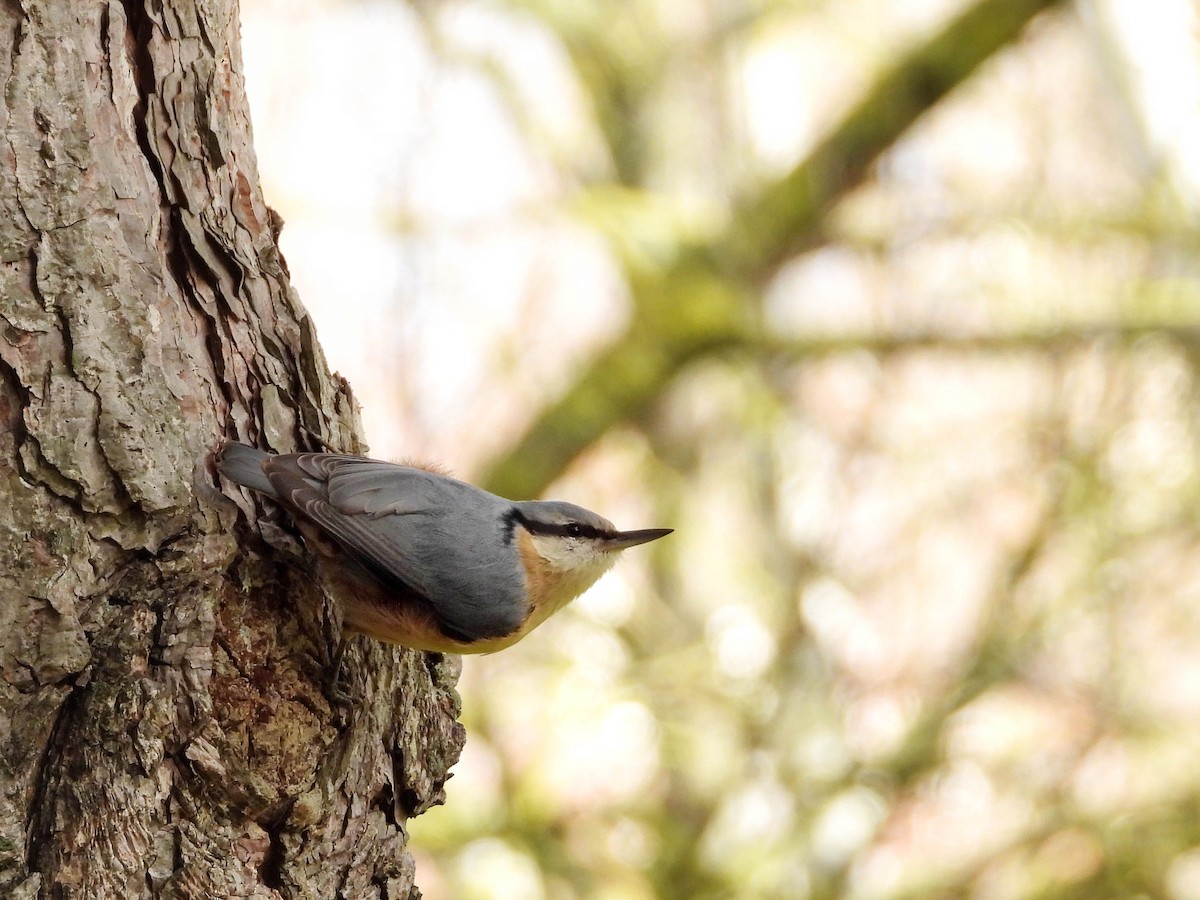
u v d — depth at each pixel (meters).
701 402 14.70
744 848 11.95
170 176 5.57
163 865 5.19
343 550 5.60
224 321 5.71
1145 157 13.73
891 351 13.48
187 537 5.23
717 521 14.34
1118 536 12.41
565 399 13.48
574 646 12.03
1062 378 12.94
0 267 4.93
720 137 13.75
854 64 15.09
